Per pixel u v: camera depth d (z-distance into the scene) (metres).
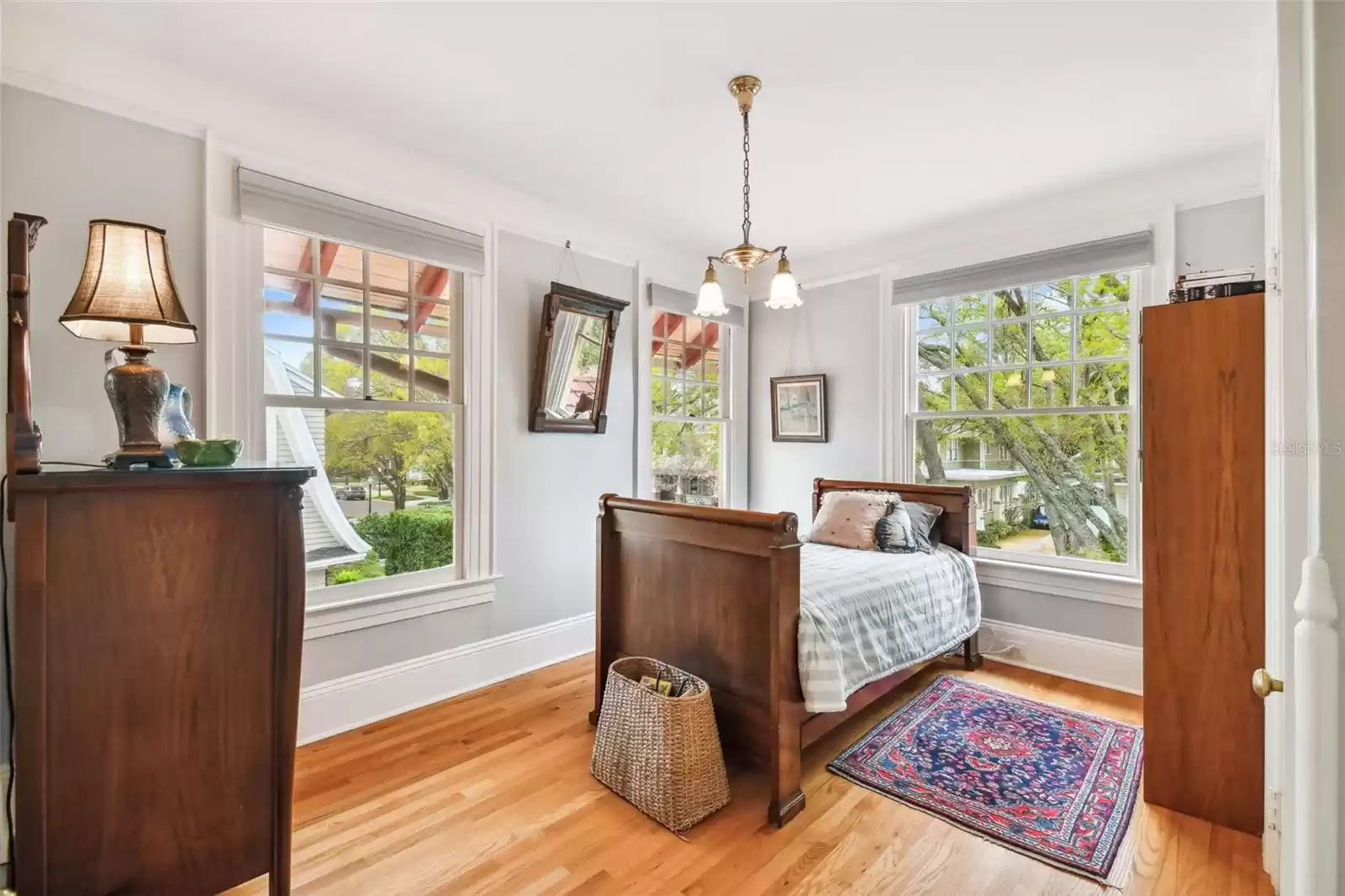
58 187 1.94
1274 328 1.68
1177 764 1.97
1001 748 2.38
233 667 1.43
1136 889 1.64
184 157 2.18
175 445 1.52
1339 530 0.55
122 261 1.43
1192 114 2.33
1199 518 1.93
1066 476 3.25
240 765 1.45
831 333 4.11
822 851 1.80
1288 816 1.20
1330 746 0.55
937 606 2.86
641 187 3.04
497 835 1.86
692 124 2.44
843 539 3.25
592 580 3.54
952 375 3.63
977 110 2.31
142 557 1.32
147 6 1.78
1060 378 3.26
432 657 2.85
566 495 3.41
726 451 4.43
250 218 2.29
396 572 2.83
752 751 2.06
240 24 1.86
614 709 2.12
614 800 2.04
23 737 1.20
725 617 2.17
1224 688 1.90
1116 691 2.93
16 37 1.84
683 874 1.70
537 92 2.21
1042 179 2.93
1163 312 1.98
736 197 3.16
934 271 3.60
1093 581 3.04
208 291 2.22
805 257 4.17
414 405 2.81
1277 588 1.67
